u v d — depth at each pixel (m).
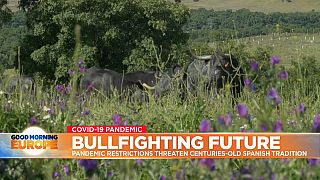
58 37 136.88
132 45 140.88
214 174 9.23
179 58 131.50
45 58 136.50
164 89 31.27
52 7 137.88
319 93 20.19
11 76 22.05
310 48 22.48
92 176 9.66
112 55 143.00
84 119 19.86
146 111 20.78
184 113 19.20
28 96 21.45
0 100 19.64
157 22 137.62
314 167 9.77
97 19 135.62
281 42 24.36
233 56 45.50
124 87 56.75
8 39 144.50
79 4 135.75
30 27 146.25
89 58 132.00
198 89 25.06
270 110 10.58
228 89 21.80
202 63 47.00
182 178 10.37
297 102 17.34
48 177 10.85
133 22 142.88
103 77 57.66
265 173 9.05
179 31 144.75
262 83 11.16
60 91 22.61
